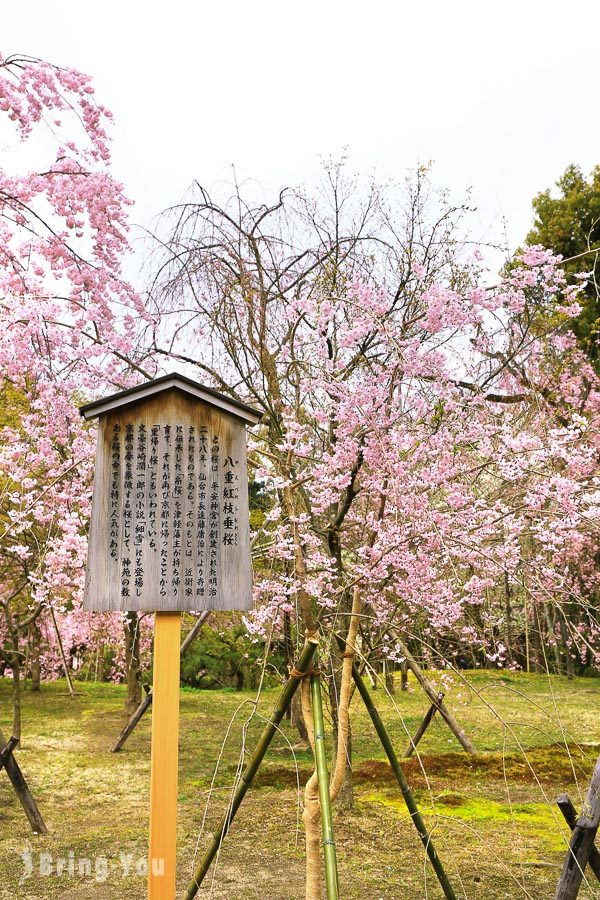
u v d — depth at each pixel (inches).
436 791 264.8
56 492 236.7
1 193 178.5
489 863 197.5
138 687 421.4
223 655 537.0
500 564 202.5
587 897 176.7
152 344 225.5
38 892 179.0
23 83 180.2
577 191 660.1
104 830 226.4
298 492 231.6
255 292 225.1
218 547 148.0
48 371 189.5
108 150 190.1
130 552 145.1
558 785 271.3
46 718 432.1
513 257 208.8
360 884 183.0
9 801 258.8
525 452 202.4
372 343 203.5
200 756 329.4
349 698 148.9
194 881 146.9
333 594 207.9
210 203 227.6
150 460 148.5
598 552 482.9
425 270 202.7
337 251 231.8
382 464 196.2
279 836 218.2
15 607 443.5
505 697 462.6
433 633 277.7
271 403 227.3
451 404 197.6
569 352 390.3
